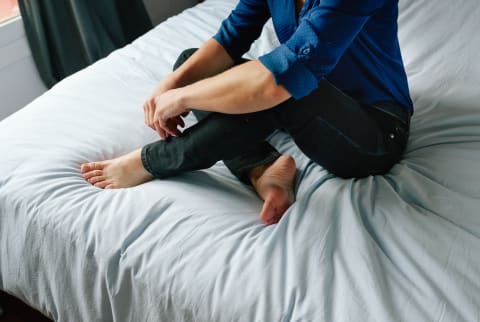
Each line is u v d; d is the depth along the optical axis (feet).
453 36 4.26
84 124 3.65
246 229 2.76
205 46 3.47
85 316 3.07
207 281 2.48
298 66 2.29
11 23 5.54
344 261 2.42
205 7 5.61
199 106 2.71
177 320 2.60
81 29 5.92
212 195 3.03
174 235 2.72
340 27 2.26
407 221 2.57
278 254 2.52
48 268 3.06
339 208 2.71
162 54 4.67
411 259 2.38
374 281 2.26
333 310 2.23
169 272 2.59
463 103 3.54
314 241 2.52
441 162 3.01
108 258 2.75
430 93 3.74
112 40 6.45
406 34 4.45
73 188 3.13
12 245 3.15
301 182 3.16
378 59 2.95
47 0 5.57
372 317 2.15
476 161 2.97
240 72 2.47
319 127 2.67
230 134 2.71
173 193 2.99
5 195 3.10
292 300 2.31
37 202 3.02
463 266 2.30
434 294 2.19
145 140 3.64
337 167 2.93
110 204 2.96
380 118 2.96
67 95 3.95
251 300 2.36
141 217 2.83
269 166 3.15
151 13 7.45
